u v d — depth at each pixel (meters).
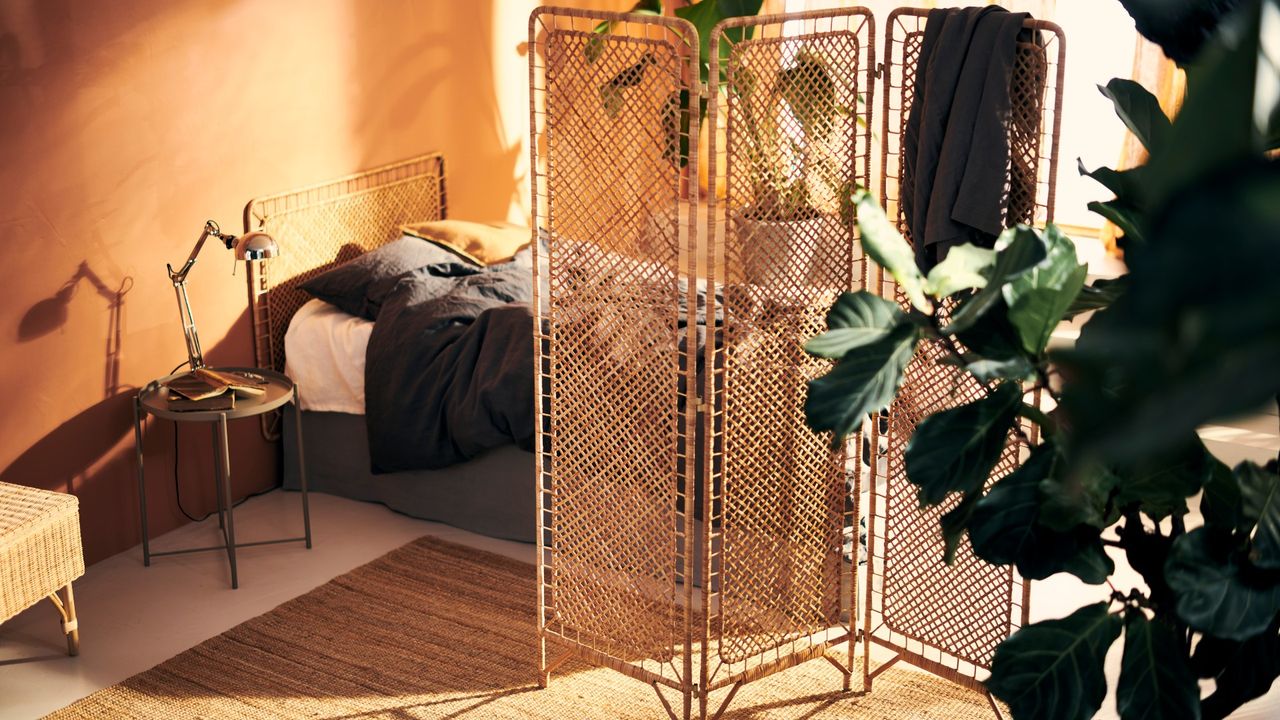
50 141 3.48
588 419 2.94
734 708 3.06
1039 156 2.65
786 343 2.83
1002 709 3.00
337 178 4.54
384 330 4.08
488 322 3.92
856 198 1.14
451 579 3.76
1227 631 1.08
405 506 4.21
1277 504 1.05
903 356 1.27
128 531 3.92
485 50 5.26
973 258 1.18
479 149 5.33
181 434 4.05
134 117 3.71
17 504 3.13
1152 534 1.32
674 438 2.75
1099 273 5.45
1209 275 0.34
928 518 3.02
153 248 3.84
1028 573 1.27
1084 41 5.82
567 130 2.77
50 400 3.60
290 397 3.78
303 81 4.34
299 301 4.44
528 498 3.95
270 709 3.05
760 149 2.65
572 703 3.10
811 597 3.09
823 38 2.69
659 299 2.71
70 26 3.48
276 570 3.80
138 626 3.45
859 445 3.02
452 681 3.20
